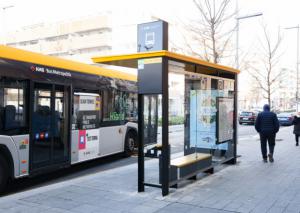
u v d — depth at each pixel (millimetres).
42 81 8023
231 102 9492
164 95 6117
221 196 6234
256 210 5410
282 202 5855
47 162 8133
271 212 5316
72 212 5410
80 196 6332
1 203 5949
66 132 8852
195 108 8344
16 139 7277
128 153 11992
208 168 7980
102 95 10430
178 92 7871
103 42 50094
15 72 7316
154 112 10141
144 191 6629
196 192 6520
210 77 8469
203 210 5410
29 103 7633
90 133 9797
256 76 29578
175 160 7340
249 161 10195
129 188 6914
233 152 9594
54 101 8438
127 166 9711
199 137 8492
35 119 7789
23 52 7812
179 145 14844
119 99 11391
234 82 9562
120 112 11445
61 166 8602
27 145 7535
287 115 32938
